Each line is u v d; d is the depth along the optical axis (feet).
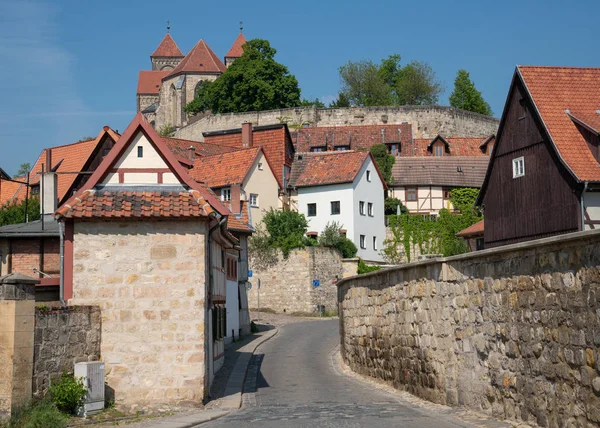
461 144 277.44
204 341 59.11
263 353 105.19
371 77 381.19
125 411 55.83
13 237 90.48
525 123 122.21
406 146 277.44
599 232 32.96
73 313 54.80
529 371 40.19
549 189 116.47
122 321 58.70
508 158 126.11
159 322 59.00
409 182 233.14
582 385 34.91
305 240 181.16
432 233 218.18
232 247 94.07
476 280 47.09
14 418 45.93
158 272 59.31
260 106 337.93
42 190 93.25
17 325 46.93
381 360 70.79
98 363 54.34
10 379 46.26
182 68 411.34
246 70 339.36
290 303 177.78
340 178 205.98
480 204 134.62
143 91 501.56
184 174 62.64
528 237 120.98
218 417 52.85
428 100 386.93
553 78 122.31
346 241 193.06
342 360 93.50
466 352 48.65
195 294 59.36
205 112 358.43
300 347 111.34
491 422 42.39
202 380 58.75
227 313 116.37
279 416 50.37
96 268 59.06
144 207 59.36
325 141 280.92
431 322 55.36
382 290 70.44
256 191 197.06
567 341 36.24
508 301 42.70
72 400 51.16
